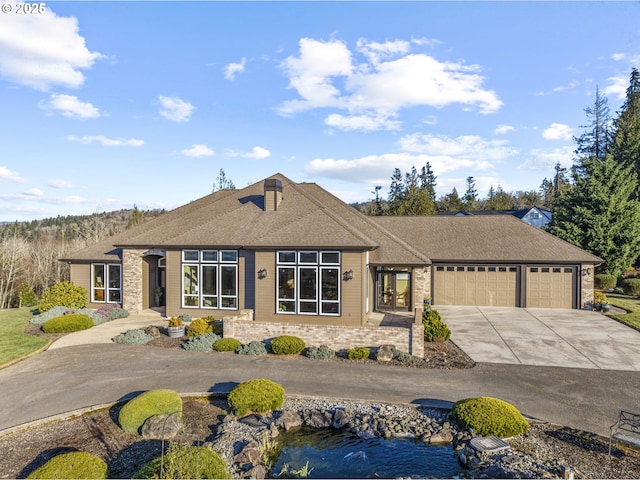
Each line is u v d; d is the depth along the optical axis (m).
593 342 17.38
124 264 23.02
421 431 9.79
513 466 8.16
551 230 33.78
